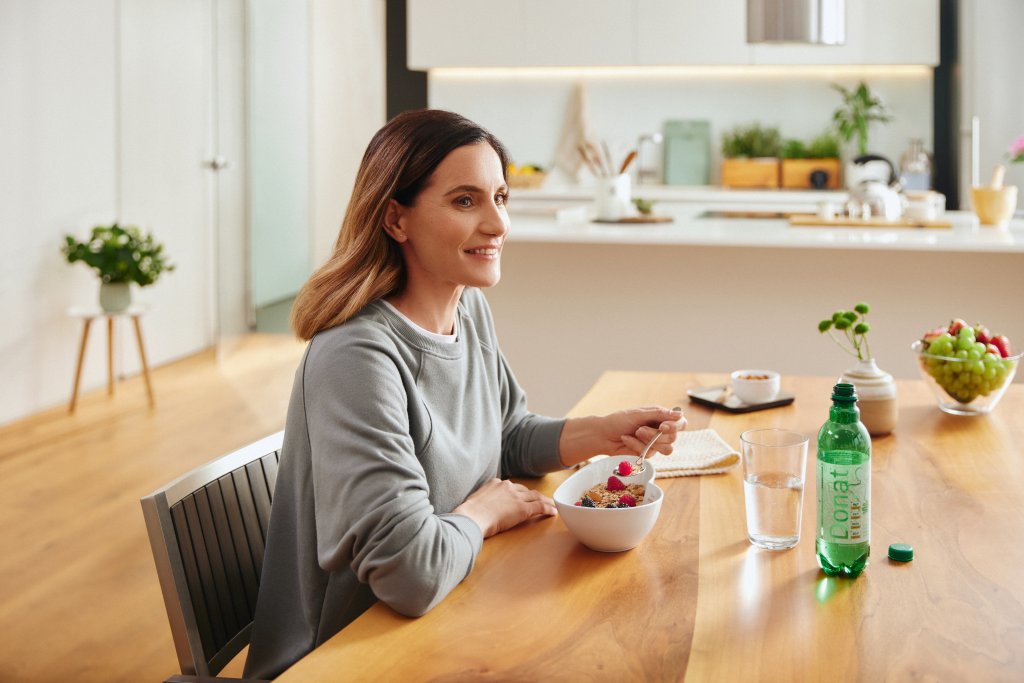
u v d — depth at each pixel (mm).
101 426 4676
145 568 3062
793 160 6148
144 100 5762
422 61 6395
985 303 3723
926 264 3732
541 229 3881
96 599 2850
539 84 6570
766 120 6379
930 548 1275
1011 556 1247
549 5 6246
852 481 1168
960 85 5953
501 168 1382
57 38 5031
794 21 3480
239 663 2404
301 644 1375
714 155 6484
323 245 7906
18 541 3281
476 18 6320
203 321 6465
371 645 1042
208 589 1377
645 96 6477
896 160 6262
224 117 6062
